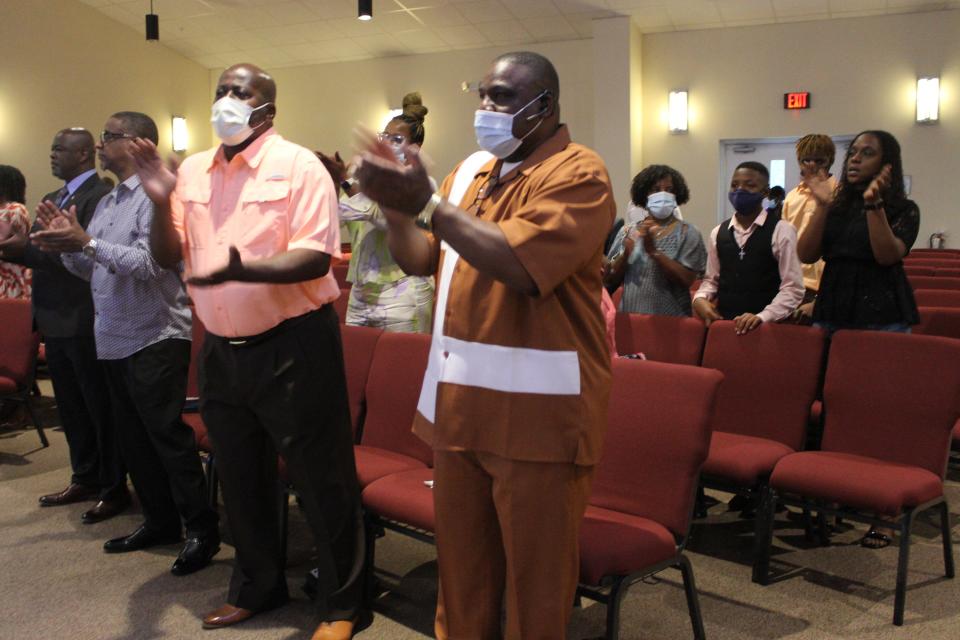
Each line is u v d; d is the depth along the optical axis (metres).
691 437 2.12
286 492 2.64
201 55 10.62
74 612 2.47
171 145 10.51
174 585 2.66
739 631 2.29
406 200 1.41
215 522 2.83
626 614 2.40
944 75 8.47
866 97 8.73
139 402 2.71
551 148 1.64
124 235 2.74
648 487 2.17
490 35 9.64
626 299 3.47
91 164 3.43
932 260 6.01
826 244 2.98
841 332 2.81
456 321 1.64
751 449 2.69
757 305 3.25
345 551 2.30
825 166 3.91
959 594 2.50
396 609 2.48
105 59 9.41
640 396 2.24
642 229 3.29
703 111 9.26
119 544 2.92
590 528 2.03
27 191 8.52
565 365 1.57
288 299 2.19
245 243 2.16
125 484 3.32
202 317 2.25
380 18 9.32
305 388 2.22
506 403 1.58
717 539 2.97
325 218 2.14
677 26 9.16
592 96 9.58
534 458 1.56
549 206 1.46
